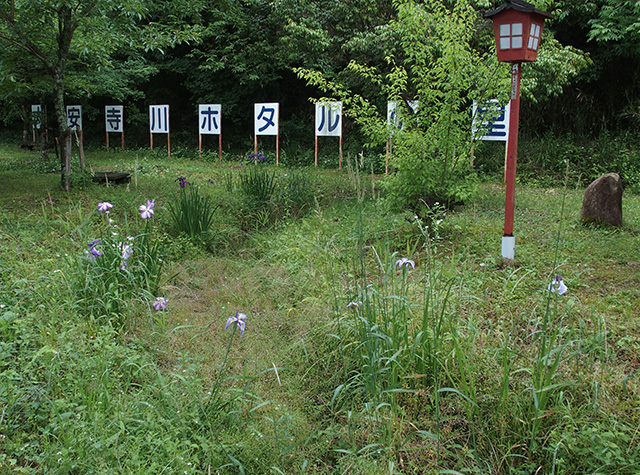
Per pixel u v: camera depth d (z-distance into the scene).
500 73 7.15
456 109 7.22
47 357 3.26
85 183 9.48
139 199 8.21
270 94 20.42
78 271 4.35
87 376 3.14
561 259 5.80
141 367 3.16
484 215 8.20
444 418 3.05
